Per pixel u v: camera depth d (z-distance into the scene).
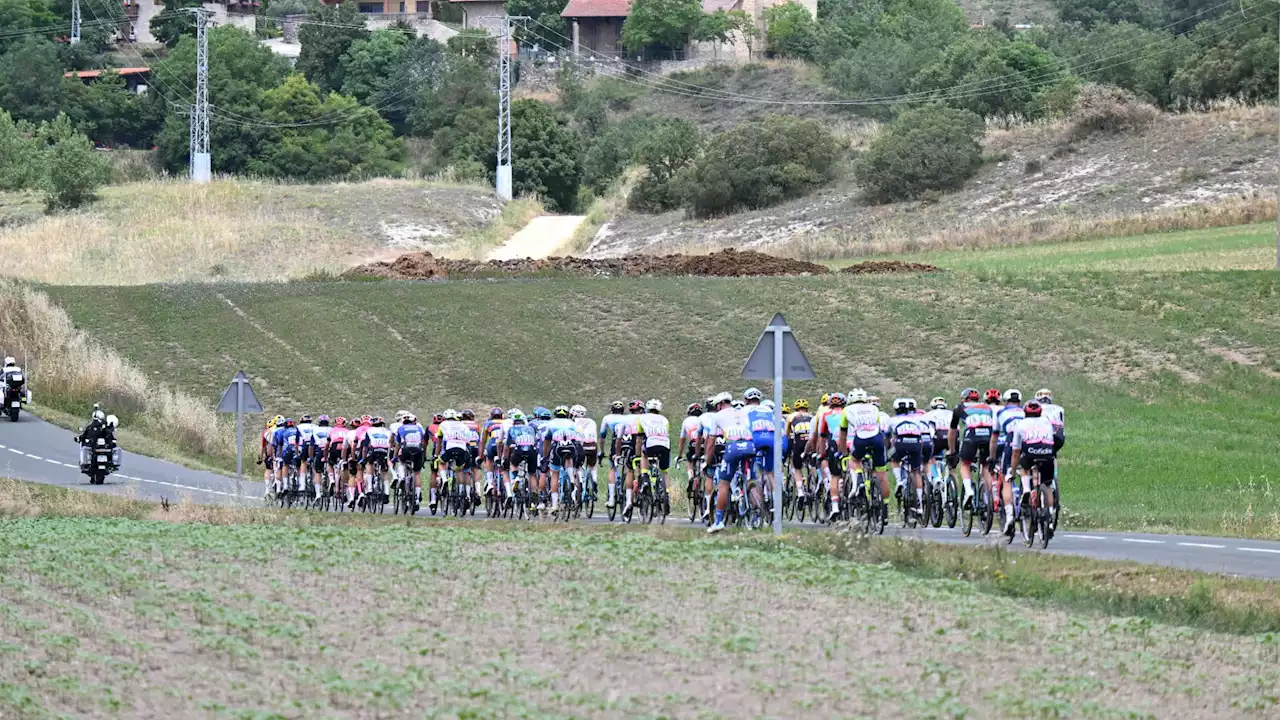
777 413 41.41
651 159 174.12
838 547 37.69
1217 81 176.12
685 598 30.62
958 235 126.94
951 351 86.50
